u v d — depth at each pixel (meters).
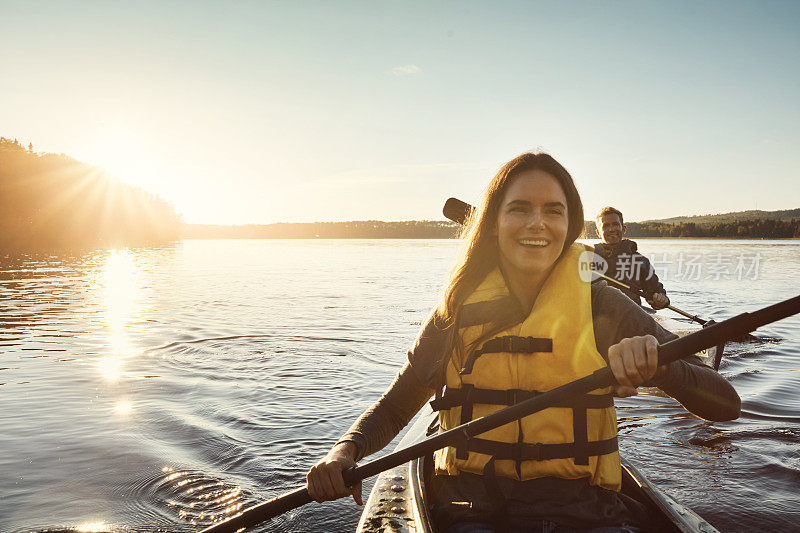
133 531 2.59
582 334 1.57
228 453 3.50
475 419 1.62
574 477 1.53
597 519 1.48
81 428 3.96
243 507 2.82
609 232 5.93
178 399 4.67
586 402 1.55
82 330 8.12
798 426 3.89
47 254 36.38
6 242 58.38
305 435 3.82
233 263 28.84
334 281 17.67
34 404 4.55
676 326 5.85
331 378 5.39
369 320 9.16
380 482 2.13
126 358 6.29
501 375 1.62
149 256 36.97
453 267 1.79
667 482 3.03
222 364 6.00
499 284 1.70
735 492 2.89
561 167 1.69
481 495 1.57
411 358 1.82
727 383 1.47
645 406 4.43
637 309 1.56
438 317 1.78
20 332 7.95
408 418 1.86
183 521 2.68
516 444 1.55
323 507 2.84
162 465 3.31
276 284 16.42
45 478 3.14
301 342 7.24
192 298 12.49
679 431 3.82
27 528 2.61
